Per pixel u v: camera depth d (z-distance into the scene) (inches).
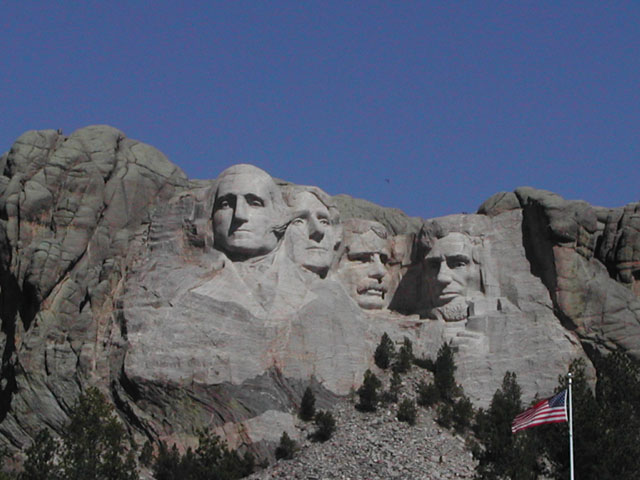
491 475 2255.2
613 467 2309.3
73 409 2442.2
